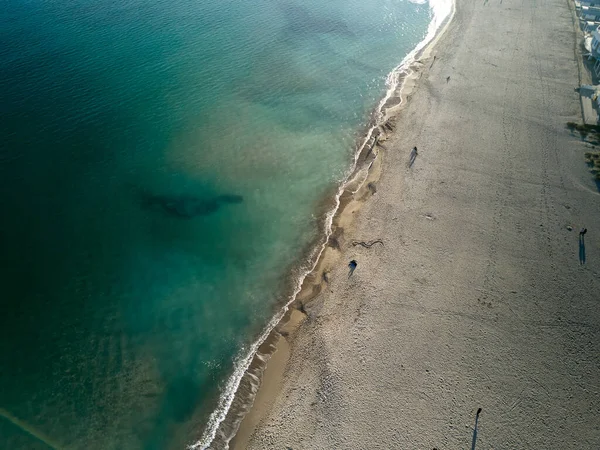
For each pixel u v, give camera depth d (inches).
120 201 1475.1
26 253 1288.1
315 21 2728.8
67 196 1466.5
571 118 1798.7
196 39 2422.5
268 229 1427.2
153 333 1148.5
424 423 935.0
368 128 1872.5
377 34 2632.9
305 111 1962.4
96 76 2037.4
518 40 2431.1
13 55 2112.5
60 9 2596.0
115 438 964.6
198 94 2006.6
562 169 1552.7
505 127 1758.1
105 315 1178.0
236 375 1067.9
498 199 1440.7
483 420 937.5
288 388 1021.2
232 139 1775.3
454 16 2755.9
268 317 1188.5
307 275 1283.2
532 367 1025.5
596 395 981.2
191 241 1374.3
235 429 968.3
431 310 1138.0
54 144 1646.2
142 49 2281.0
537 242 1302.9
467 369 1020.5
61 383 1043.3
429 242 1309.1
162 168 1615.4
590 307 1144.8
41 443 948.0
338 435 927.0
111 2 2733.8
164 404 1018.1
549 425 932.0
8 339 1111.0
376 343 1075.9
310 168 1663.4
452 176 1533.0
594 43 2214.6
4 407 997.8
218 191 1549.0
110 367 1077.8
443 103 1920.5
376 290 1190.9
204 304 1217.4
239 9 2785.4
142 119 1824.6
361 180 1583.4
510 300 1157.7
